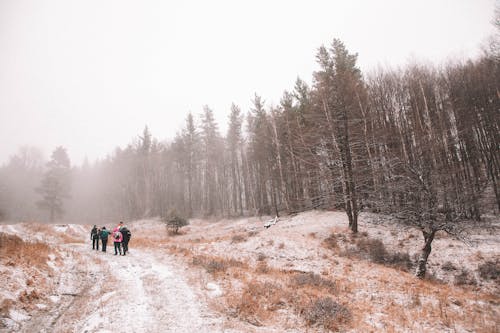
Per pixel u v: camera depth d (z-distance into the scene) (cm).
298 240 1861
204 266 1239
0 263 884
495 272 1291
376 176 2109
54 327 682
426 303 980
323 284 1096
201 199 4847
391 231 1883
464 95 2302
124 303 816
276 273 1245
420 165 1514
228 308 830
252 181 3969
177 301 855
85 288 974
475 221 1825
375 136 2294
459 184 1769
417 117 2180
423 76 2530
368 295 1041
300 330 739
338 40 2727
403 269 1434
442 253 1552
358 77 2528
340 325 775
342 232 1975
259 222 3016
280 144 3272
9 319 664
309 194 3055
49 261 1112
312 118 2309
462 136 2180
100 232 1652
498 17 2219
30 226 2312
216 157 4488
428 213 1354
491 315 910
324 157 2284
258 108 3588
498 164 2156
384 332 759
